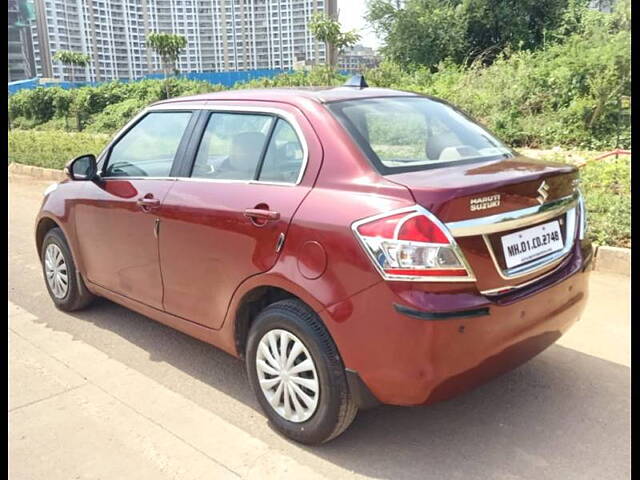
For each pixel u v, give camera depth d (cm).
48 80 3888
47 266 533
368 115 343
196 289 372
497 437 328
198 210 362
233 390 388
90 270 477
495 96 1458
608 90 1241
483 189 284
